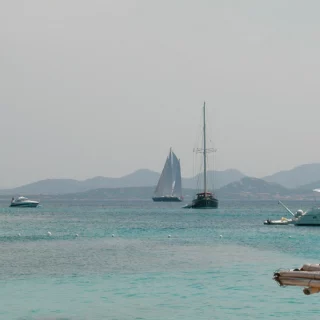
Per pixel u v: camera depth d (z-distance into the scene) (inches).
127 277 3115.2
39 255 4229.8
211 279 3034.0
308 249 4643.2
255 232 6806.1
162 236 6274.6
